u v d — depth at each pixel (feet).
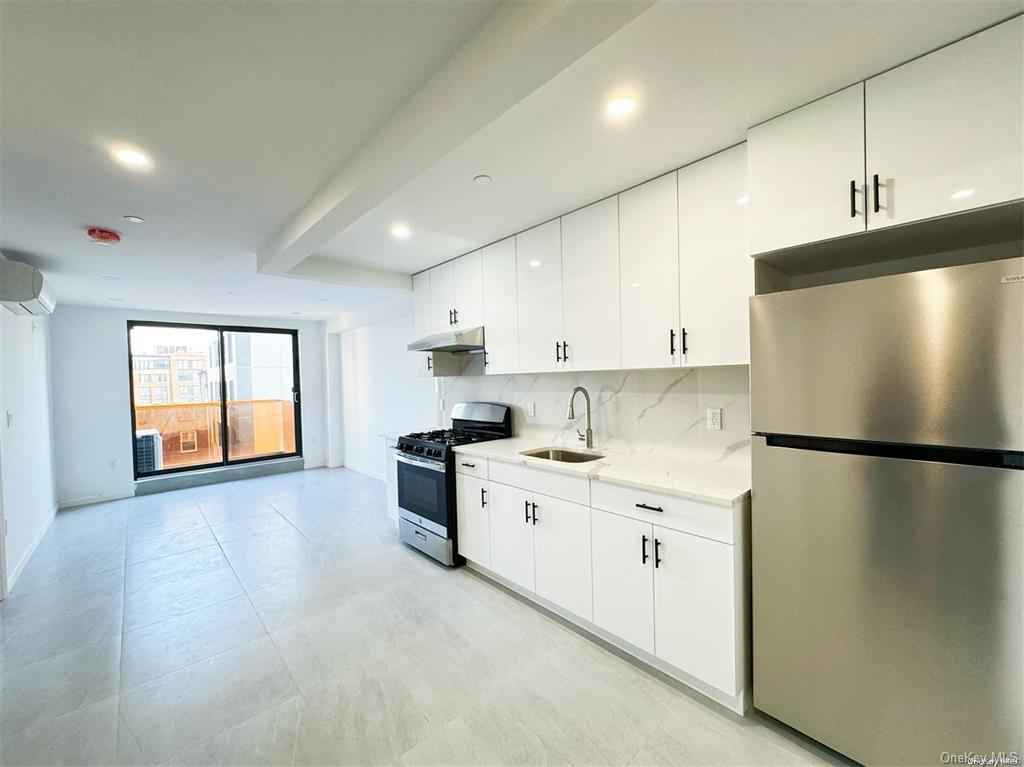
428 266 12.13
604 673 6.50
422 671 6.61
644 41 3.99
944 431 4.06
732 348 6.15
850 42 4.09
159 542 12.22
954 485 4.06
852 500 4.65
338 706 5.93
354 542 12.07
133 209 7.51
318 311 19.01
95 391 16.57
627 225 7.34
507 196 7.59
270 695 6.16
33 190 6.71
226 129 5.33
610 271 7.63
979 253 5.09
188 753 5.21
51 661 7.00
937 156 4.22
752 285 5.64
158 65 4.19
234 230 8.61
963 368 3.96
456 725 5.57
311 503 15.93
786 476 5.09
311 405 22.25
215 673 6.65
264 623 8.02
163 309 17.57
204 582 9.73
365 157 5.74
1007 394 3.76
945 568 4.14
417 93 4.77
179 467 18.90
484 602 8.66
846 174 4.75
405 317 16.92
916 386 4.21
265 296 15.02
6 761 5.13
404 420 17.42
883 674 4.52
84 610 8.59
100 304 16.14
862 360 4.51
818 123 4.92
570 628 7.71
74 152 5.70
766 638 5.33
